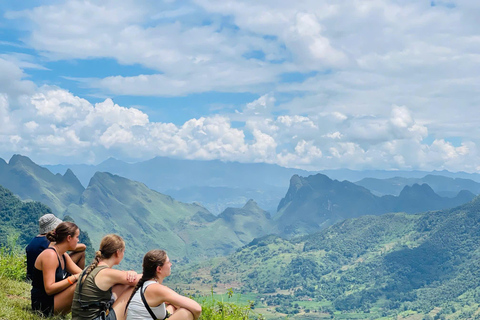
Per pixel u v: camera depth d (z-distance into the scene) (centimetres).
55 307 552
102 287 494
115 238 514
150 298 479
